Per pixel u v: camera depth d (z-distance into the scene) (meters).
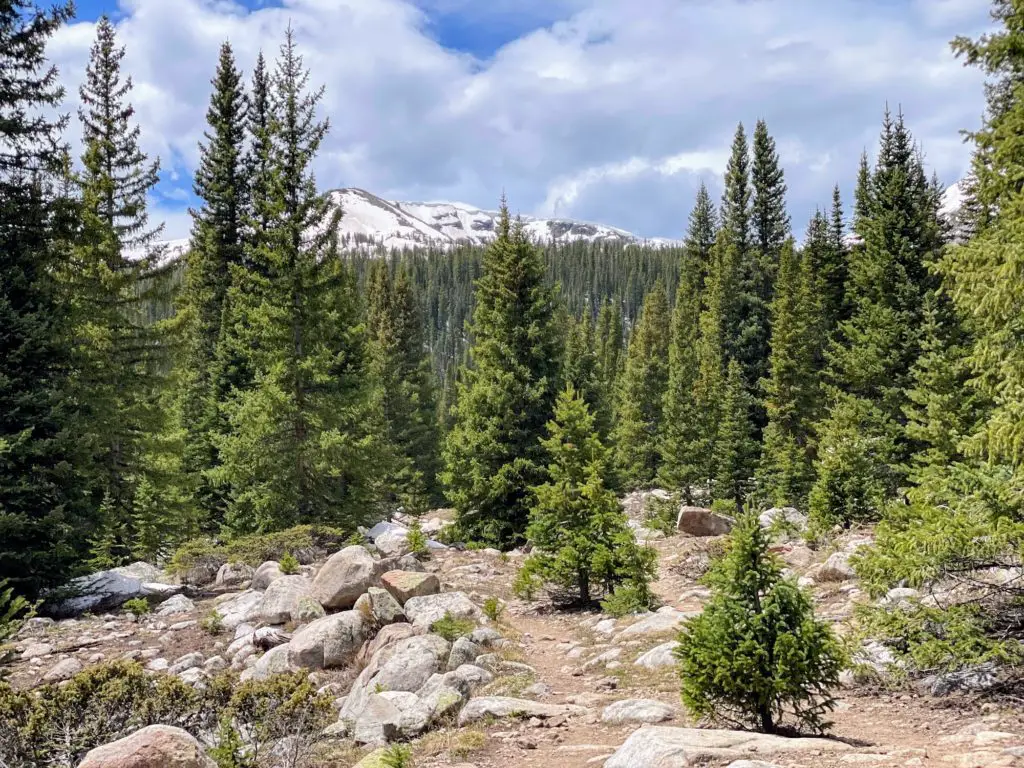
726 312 50.44
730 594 7.11
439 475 27.30
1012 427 6.77
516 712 8.48
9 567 15.80
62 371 18.72
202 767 5.61
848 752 5.66
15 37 18.42
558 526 16.31
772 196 60.44
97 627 14.61
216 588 18.97
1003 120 7.23
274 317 25.67
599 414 32.97
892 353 27.75
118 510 23.48
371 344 46.41
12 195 18.48
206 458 33.16
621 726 7.81
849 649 8.31
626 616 13.76
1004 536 7.51
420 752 7.65
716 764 5.40
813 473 33.66
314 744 8.16
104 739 7.21
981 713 6.91
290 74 27.77
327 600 14.55
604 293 182.00
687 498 38.84
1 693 7.20
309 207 26.38
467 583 18.42
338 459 25.70
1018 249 6.53
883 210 31.77
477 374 28.53
